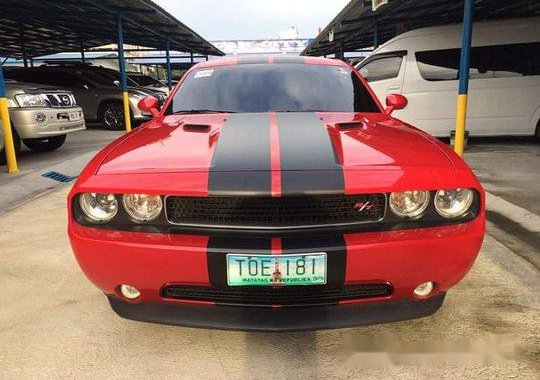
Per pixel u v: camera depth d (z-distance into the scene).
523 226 3.66
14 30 14.71
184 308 1.93
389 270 1.80
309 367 2.00
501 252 3.13
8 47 19.17
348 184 1.78
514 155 6.89
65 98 7.29
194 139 2.25
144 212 1.85
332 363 2.02
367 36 16.00
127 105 10.62
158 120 2.86
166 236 1.82
